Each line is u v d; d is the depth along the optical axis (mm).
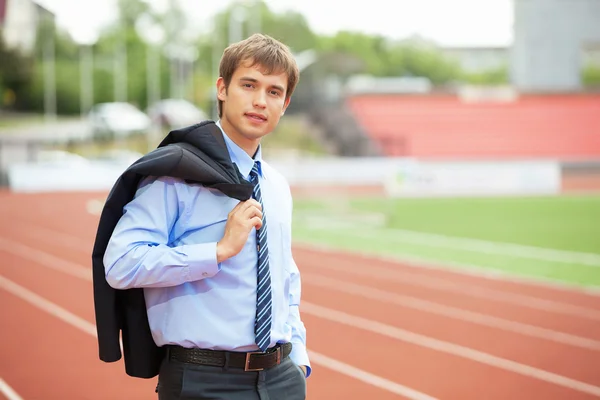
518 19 34719
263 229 2492
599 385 5891
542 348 6957
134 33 48594
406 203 21438
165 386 2502
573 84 34281
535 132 31766
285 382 2572
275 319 2525
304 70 32156
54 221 17500
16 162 28453
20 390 5695
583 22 33812
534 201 21891
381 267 11484
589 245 13938
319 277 10602
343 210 19734
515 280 10438
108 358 2471
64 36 45781
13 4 42312
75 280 10375
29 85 43688
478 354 6727
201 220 2420
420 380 5949
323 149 31078
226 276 2430
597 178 28797
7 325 7770
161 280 2324
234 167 2449
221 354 2439
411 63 55156
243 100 2457
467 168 23422
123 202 2428
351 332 7480
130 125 35406
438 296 9305
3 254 12703
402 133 31703
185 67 47625
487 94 33094
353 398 5488
